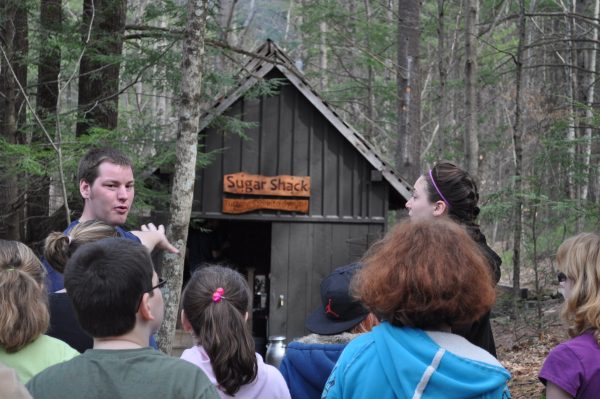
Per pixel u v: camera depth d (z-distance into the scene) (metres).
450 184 3.47
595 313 2.79
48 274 3.54
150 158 8.64
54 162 7.36
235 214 10.31
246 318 3.19
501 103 25.75
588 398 2.72
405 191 10.39
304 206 10.45
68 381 2.12
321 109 10.31
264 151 10.41
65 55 8.55
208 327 3.03
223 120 9.48
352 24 20.02
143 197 8.58
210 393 2.15
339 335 3.22
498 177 25.48
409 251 2.35
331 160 10.54
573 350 2.78
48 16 8.87
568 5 21.73
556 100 19.64
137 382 2.12
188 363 2.21
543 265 13.30
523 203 10.93
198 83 6.61
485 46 22.98
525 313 11.26
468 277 2.31
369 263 2.45
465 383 2.22
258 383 3.08
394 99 21.28
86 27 8.68
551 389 2.77
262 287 12.19
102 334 2.23
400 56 14.55
